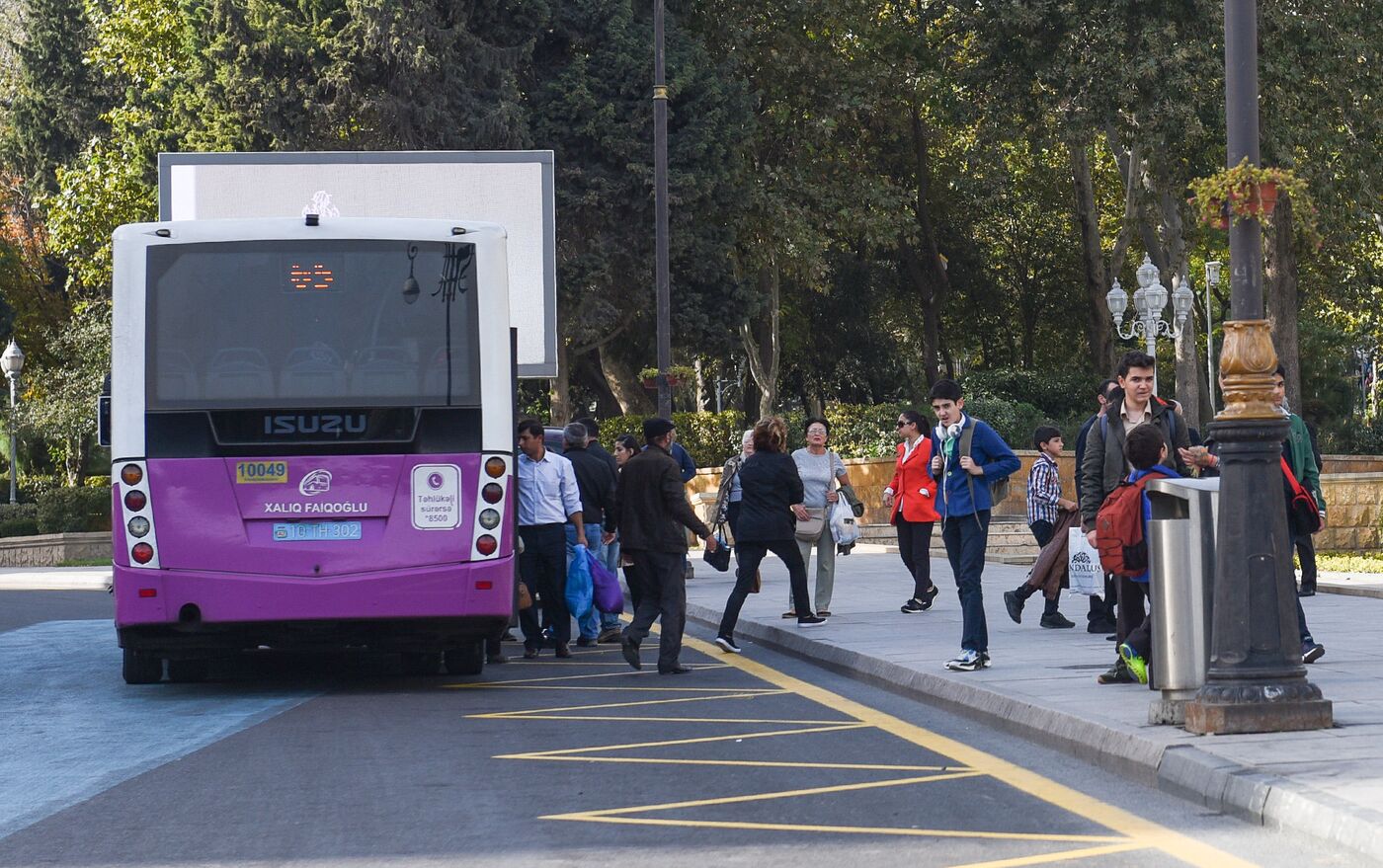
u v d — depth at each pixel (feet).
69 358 247.70
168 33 204.23
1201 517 40.01
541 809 34.83
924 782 36.86
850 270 234.17
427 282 56.59
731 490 86.28
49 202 222.07
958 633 66.74
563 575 70.03
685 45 183.21
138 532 54.90
